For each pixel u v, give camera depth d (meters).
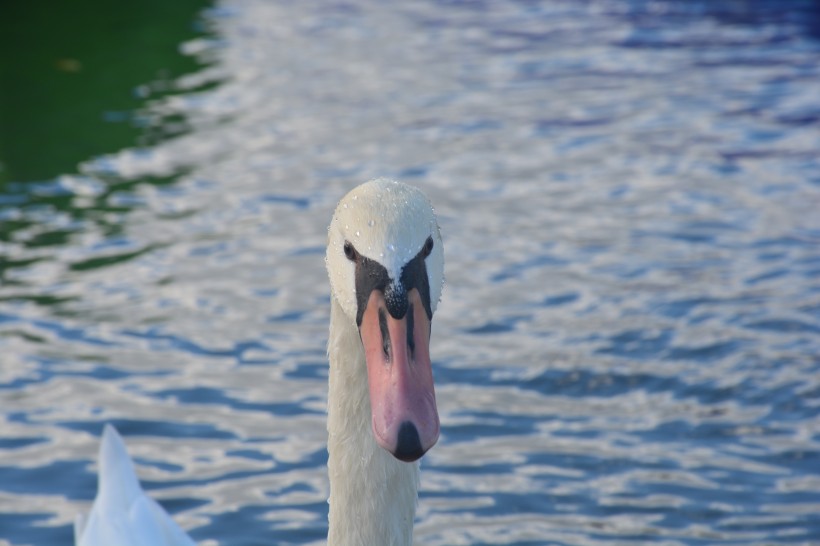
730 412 9.98
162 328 11.52
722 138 17.06
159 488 8.94
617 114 18.34
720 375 10.53
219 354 11.04
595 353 10.96
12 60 21.12
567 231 13.83
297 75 20.77
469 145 17.00
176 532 7.29
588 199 14.81
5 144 16.94
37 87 19.59
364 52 22.45
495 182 15.47
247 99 19.25
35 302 12.01
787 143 16.77
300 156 16.53
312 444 9.56
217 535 8.34
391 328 4.91
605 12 25.55
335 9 26.27
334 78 20.61
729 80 20.06
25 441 9.59
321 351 11.11
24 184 15.38
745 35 23.19
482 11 25.97
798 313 11.62
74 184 15.39
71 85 19.75
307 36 23.69
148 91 19.58
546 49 22.52
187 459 9.34
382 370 4.88
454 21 25.02
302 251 13.37
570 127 17.77
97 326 11.52
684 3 26.16
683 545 8.21
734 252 13.12
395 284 4.94
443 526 8.46
